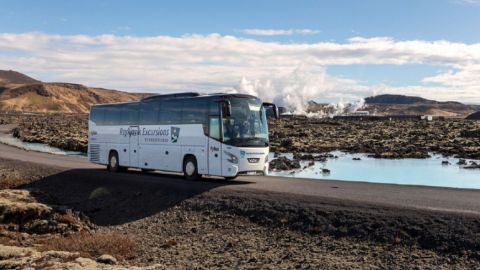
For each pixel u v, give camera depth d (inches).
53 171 1315.2
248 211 756.6
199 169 1017.5
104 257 581.6
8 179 1258.6
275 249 612.7
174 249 655.1
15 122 6786.4
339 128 4842.5
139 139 1195.3
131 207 925.2
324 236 629.9
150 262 606.5
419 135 3676.2
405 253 542.9
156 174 1234.6
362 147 2596.0
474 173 1552.7
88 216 917.2
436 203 690.8
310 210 701.9
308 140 3120.1
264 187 902.4
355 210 672.4
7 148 2192.4
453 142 2957.7
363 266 521.0
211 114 990.4
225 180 1058.7
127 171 1318.9
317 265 535.5
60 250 640.4
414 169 1665.8
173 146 1086.4
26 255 575.8
